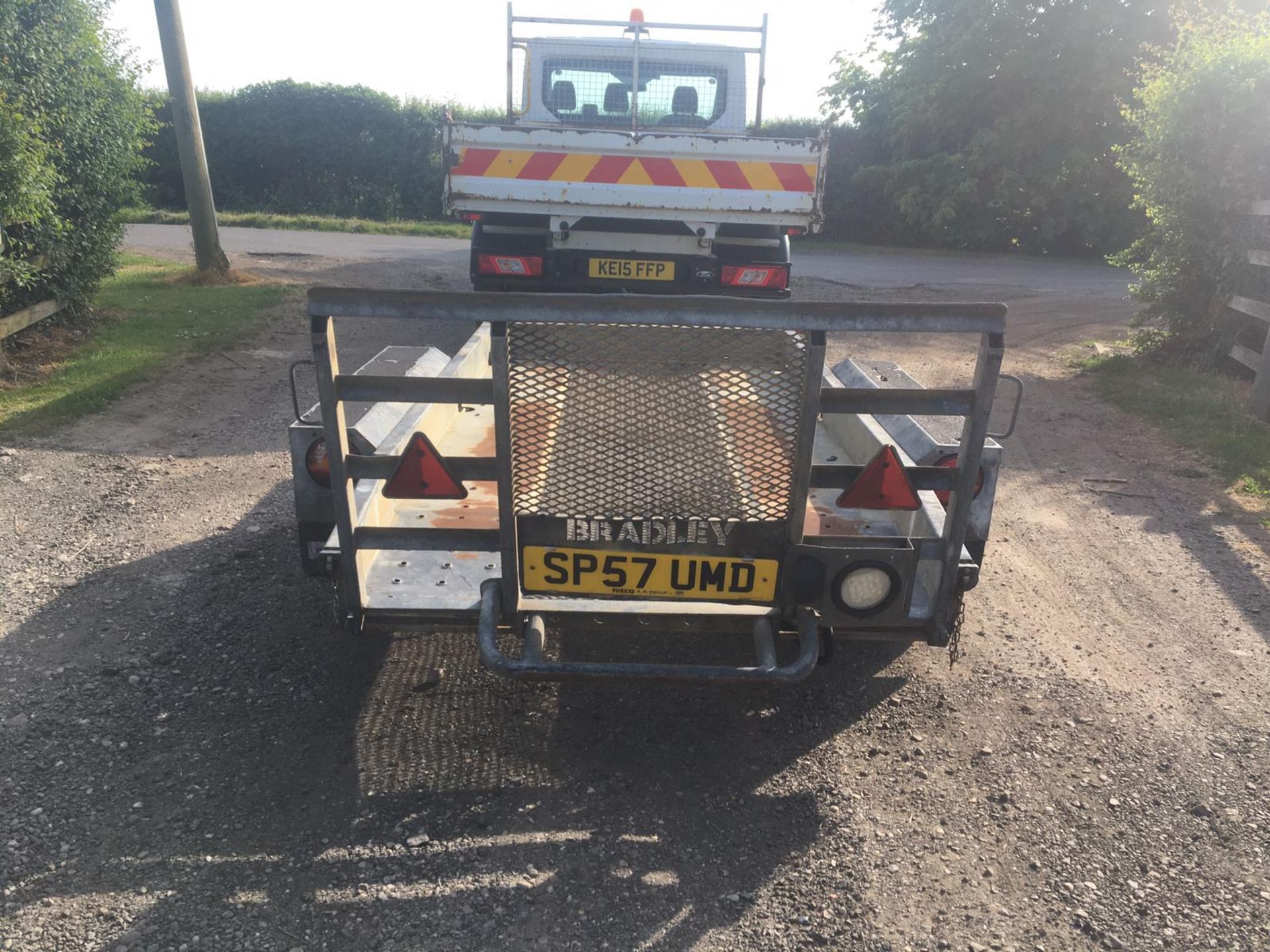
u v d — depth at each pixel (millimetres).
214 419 7043
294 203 28734
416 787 3059
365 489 3371
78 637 3859
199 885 2607
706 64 9211
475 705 3529
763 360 2578
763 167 7672
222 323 10266
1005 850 2881
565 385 2605
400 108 28719
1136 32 21891
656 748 3330
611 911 2580
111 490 5512
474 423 4605
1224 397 8477
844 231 27703
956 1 23484
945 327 2527
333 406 2627
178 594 4266
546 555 2816
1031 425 7992
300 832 2828
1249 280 8906
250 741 3248
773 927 2551
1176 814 3076
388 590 3113
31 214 7590
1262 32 8891
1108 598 4664
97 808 2885
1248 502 6129
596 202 7766
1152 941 2559
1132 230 23547
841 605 2844
